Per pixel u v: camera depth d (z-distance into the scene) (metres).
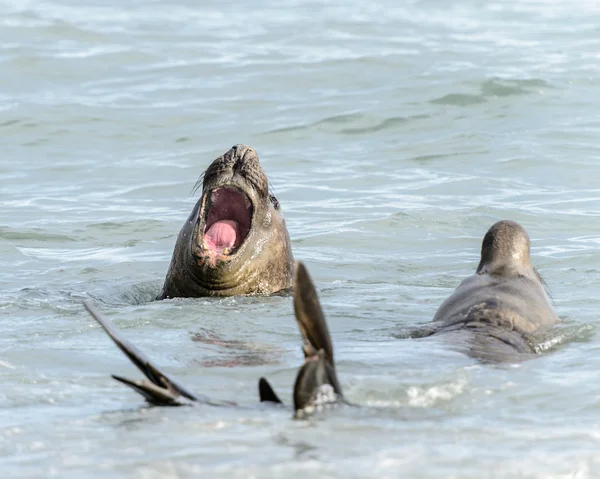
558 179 61.12
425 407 24.30
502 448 21.17
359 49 96.12
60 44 102.00
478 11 120.00
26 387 27.05
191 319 35.66
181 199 59.91
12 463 20.75
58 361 29.91
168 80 88.00
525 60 89.25
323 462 20.08
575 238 49.97
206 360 29.94
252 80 86.56
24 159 69.12
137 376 28.38
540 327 32.28
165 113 78.31
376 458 20.31
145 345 31.89
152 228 54.28
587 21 110.31
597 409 24.41
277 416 22.78
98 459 20.69
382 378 26.50
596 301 38.25
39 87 86.50
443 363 28.17
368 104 78.06
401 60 90.38
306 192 60.03
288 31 108.06
